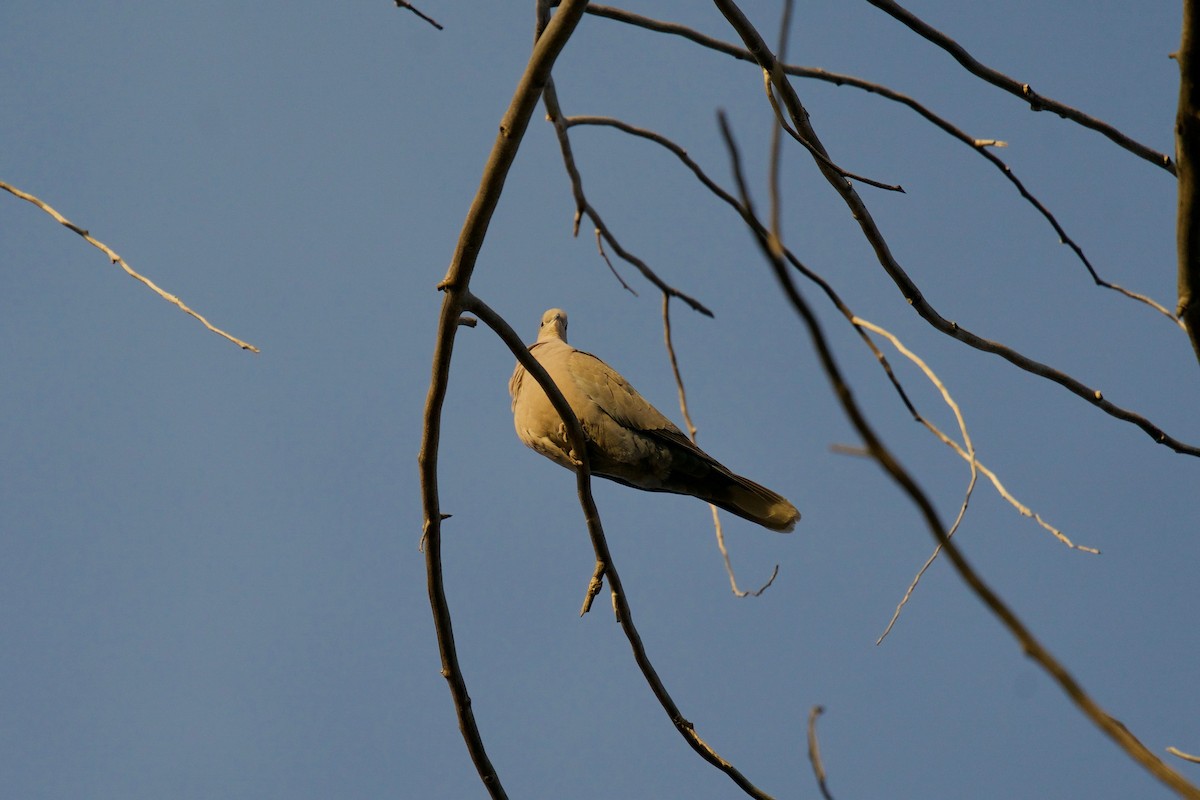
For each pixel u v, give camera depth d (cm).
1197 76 641
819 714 517
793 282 393
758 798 1098
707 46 1093
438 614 1130
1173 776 399
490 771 1166
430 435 1073
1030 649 405
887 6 985
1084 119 1009
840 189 966
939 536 404
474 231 969
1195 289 693
